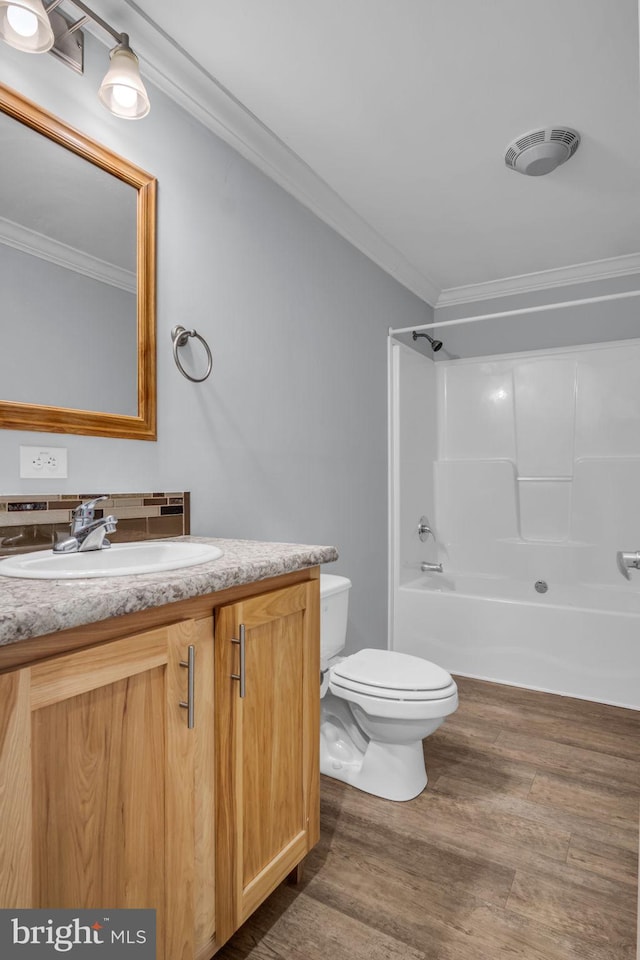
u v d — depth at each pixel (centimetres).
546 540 332
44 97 130
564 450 329
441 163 216
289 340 219
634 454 311
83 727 81
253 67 164
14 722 71
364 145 204
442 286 353
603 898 135
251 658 112
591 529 316
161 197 161
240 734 108
